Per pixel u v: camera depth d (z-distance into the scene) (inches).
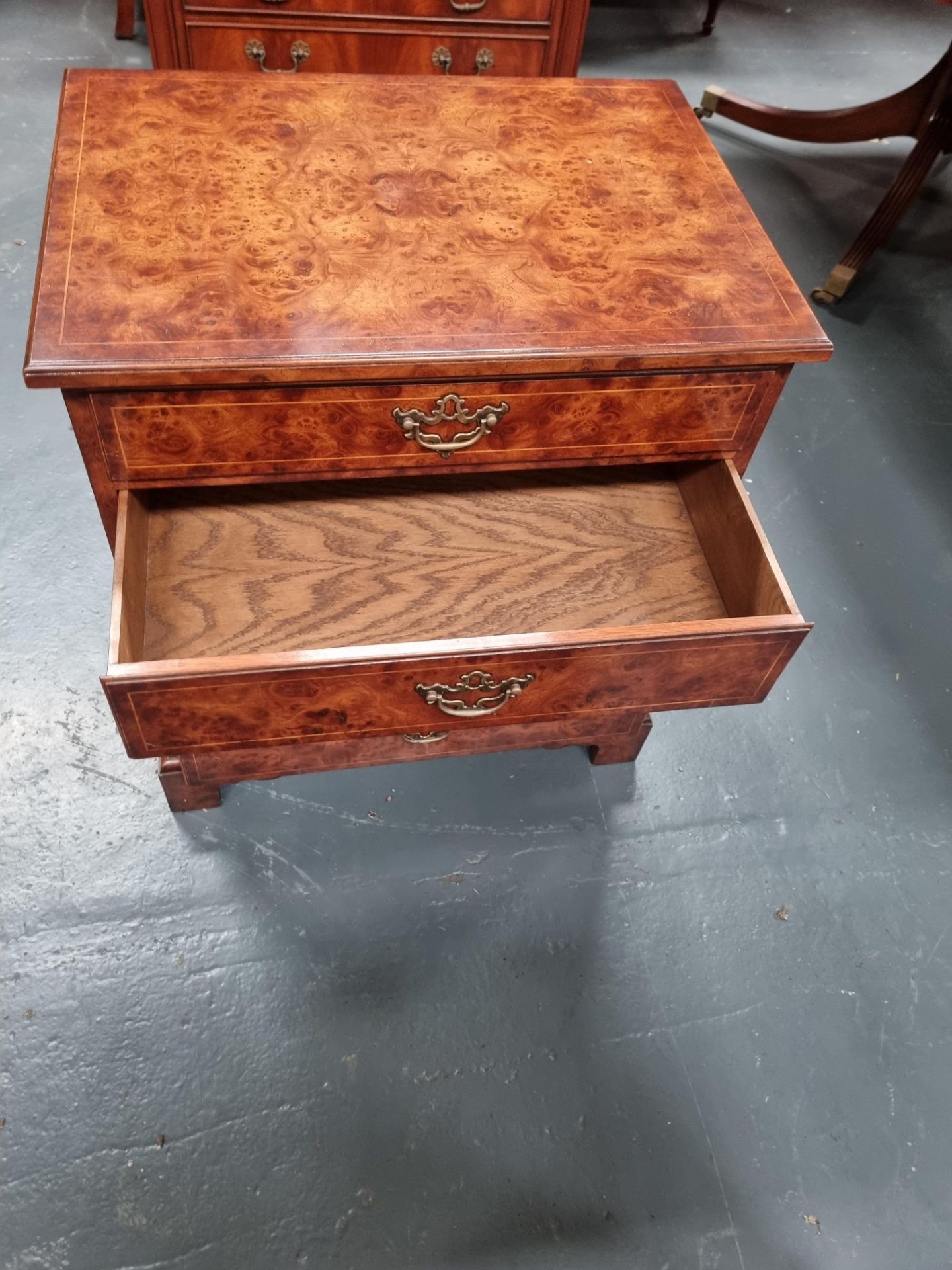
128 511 39.5
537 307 39.8
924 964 47.3
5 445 59.9
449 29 62.7
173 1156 39.0
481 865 47.9
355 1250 37.9
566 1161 40.7
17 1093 39.8
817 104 95.8
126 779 48.3
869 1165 41.8
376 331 37.7
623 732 48.3
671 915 47.5
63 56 85.7
